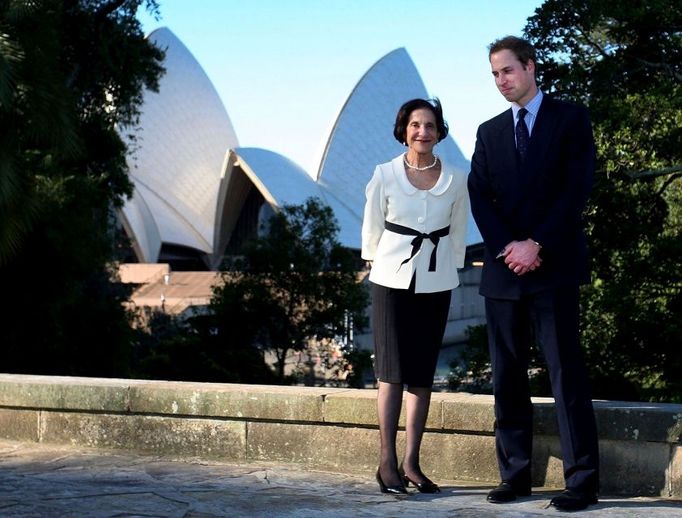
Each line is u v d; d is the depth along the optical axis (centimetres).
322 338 3372
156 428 461
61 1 1902
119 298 2553
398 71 6756
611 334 1462
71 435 479
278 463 433
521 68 352
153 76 2330
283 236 3325
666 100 1241
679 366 1427
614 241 1411
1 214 1180
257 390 442
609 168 1253
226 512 322
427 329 375
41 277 1880
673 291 1474
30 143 1869
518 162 354
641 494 374
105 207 2259
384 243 379
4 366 1975
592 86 1432
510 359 359
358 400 414
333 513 322
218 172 6994
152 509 326
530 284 345
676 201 1548
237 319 3281
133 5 2125
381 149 6731
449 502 348
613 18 1403
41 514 316
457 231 385
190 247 6950
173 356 3025
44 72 1202
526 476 357
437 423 405
